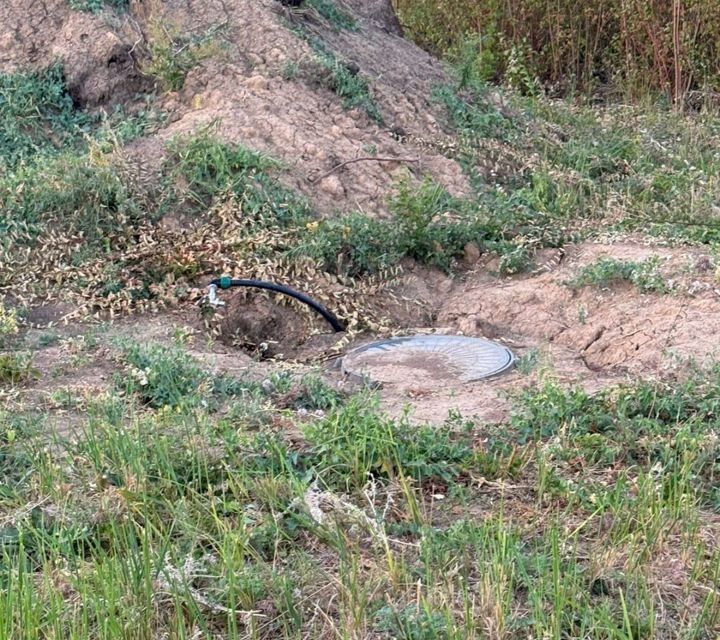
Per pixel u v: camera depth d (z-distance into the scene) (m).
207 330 8.10
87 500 5.06
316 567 4.57
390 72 11.77
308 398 6.57
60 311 8.14
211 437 5.61
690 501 5.04
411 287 8.87
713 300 7.83
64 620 4.19
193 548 4.63
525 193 10.12
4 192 8.91
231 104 10.01
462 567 4.50
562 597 4.12
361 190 9.69
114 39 10.37
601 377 7.03
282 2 11.70
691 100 14.28
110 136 9.48
